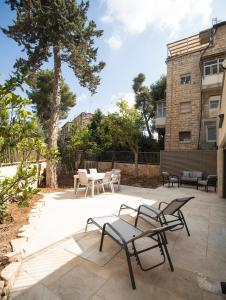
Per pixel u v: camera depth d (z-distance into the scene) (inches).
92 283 108.2
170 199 319.0
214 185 406.9
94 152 682.8
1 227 179.5
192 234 177.3
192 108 708.7
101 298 97.0
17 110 109.1
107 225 150.0
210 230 187.0
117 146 721.6
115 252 142.6
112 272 118.4
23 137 114.5
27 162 144.3
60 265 126.0
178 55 746.2
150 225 201.6
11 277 107.8
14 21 364.5
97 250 145.6
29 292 101.5
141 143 773.9
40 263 128.4
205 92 689.6
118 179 398.3
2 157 129.8
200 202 300.4
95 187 416.8
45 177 453.1
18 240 152.6
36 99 874.1
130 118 559.5
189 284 108.4
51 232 179.6
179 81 743.1
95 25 421.7
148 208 199.9
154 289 104.0
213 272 120.0
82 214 235.8
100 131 666.8
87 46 417.4
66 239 164.4
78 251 144.0
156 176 592.7
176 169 533.3
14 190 128.0
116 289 103.5
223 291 101.7
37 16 338.3
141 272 118.9
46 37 358.9
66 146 650.2
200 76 695.7
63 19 346.6
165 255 138.6
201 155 500.1
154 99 998.4
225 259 135.1
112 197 331.0
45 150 147.6
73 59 417.1
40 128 444.1
